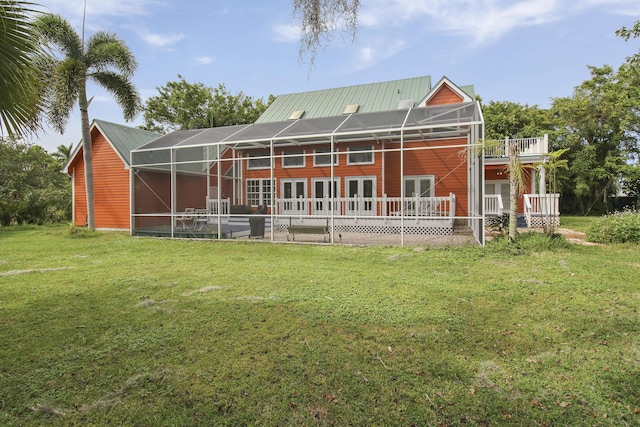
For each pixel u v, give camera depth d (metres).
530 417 2.38
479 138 10.25
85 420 2.39
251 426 2.31
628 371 2.95
